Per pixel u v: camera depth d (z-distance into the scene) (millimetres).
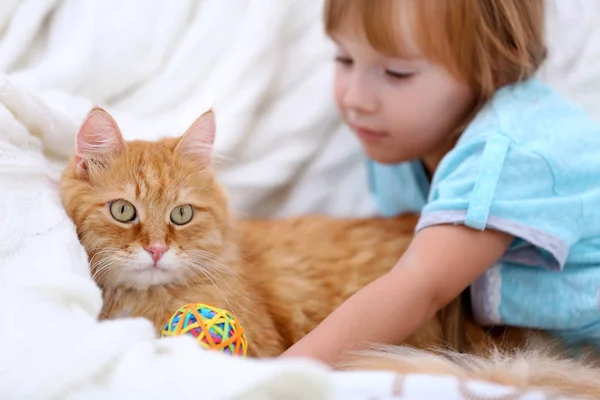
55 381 739
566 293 1310
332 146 1901
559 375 1041
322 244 1491
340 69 1501
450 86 1405
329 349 1131
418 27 1312
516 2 1391
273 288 1393
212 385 728
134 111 1685
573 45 1891
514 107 1370
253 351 1220
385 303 1188
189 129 1309
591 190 1311
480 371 1009
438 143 1517
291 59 1882
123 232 1214
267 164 1805
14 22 1640
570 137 1322
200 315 1023
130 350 803
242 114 1730
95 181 1235
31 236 1043
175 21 1783
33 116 1302
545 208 1249
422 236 1273
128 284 1236
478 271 1262
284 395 743
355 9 1334
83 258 1092
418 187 1788
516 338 1407
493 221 1229
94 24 1666
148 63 1737
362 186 1927
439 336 1401
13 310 838
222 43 1796
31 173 1187
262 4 1805
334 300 1400
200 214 1298
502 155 1266
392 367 993
